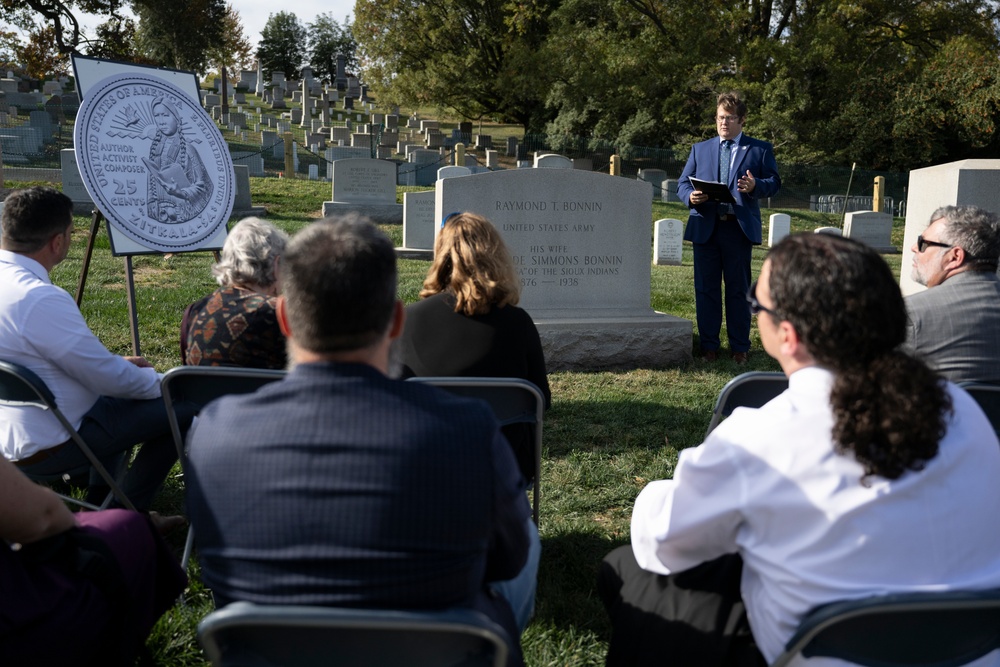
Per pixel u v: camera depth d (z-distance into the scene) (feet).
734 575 6.01
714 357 21.90
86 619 6.01
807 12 113.60
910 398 4.76
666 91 113.91
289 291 4.93
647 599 6.25
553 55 117.39
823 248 5.17
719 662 5.85
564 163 68.64
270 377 8.77
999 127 107.14
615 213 21.43
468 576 4.94
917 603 4.69
